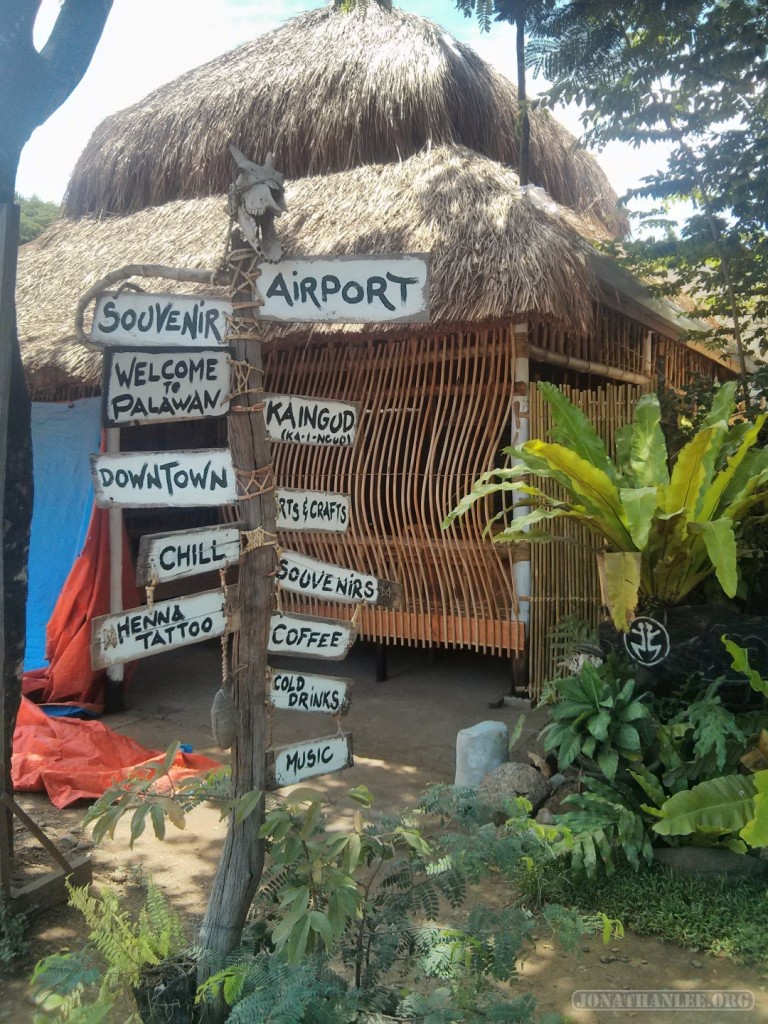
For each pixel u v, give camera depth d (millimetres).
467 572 6047
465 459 6164
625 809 3598
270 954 2320
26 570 3545
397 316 2451
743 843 3426
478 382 6117
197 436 8445
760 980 2990
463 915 3334
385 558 6422
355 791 2508
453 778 4840
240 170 2406
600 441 4539
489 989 2225
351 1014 2070
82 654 6023
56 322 6930
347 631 2762
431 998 2145
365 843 2402
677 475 3943
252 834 2484
